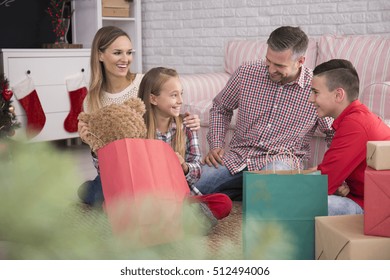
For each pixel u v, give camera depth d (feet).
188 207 2.02
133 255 1.56
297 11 18.11
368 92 12.78
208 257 1.62
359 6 16.85
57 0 21.99
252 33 19.21
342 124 8.27
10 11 21.45
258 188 6.42
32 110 18.79
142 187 6.86
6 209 1.34
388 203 5.68
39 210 1.34
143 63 22.59
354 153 8.09
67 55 19.85
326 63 8.62
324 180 6.52
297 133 11.14
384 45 14.97
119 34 10.75
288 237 1.68
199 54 20.72
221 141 11.72
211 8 20.20
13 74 18.47
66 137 20.08
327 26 17.54
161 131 10.04
